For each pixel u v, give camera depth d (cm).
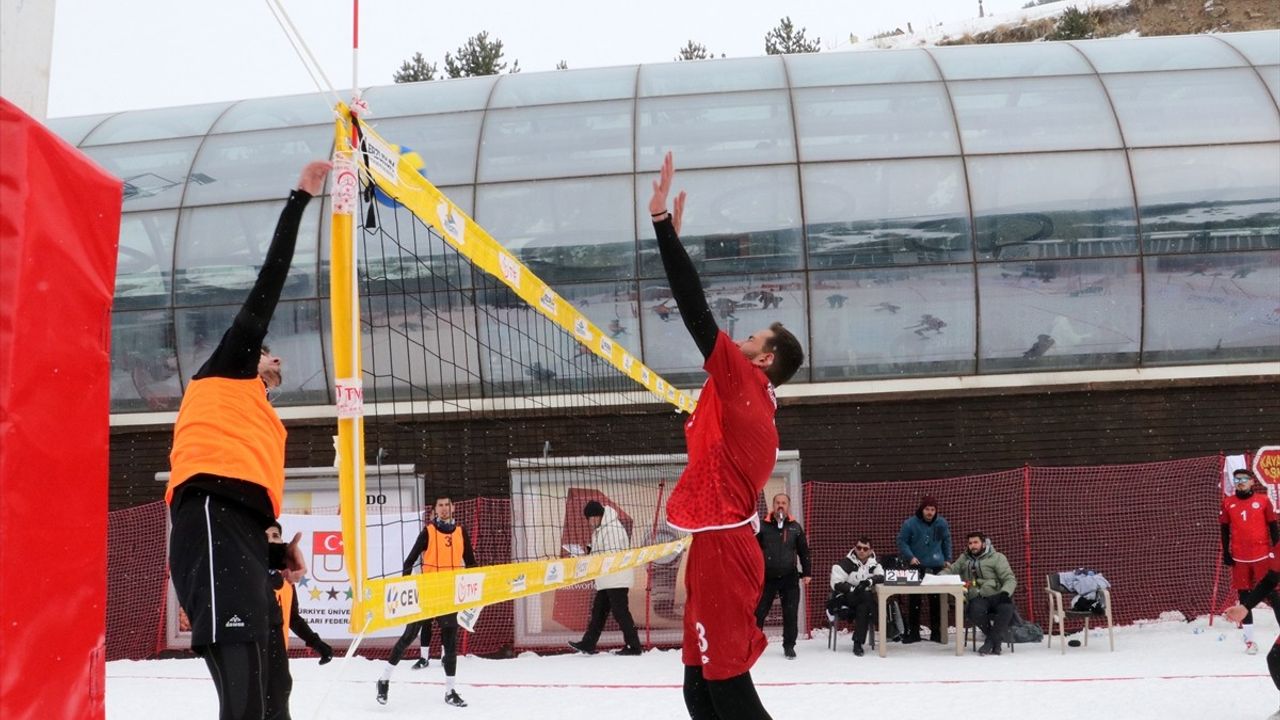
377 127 1537
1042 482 1364
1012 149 1452
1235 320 1405
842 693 872
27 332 219
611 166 1453
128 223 1469
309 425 1373
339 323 311
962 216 1418
